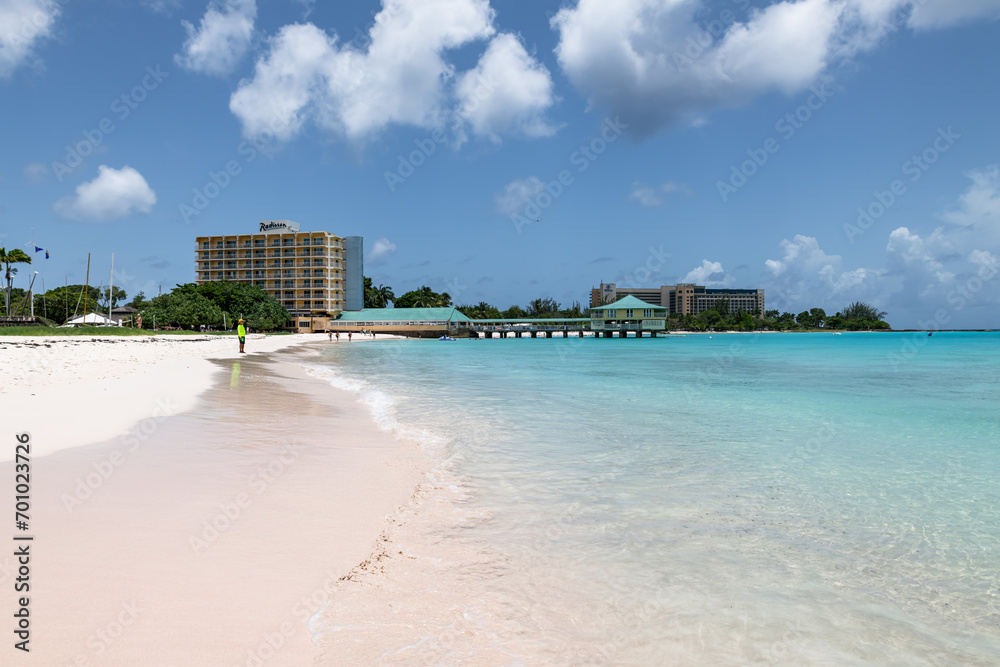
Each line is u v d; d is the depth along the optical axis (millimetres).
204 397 14234
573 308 164250
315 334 118875
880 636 3744
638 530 5586
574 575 4500
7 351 25422
